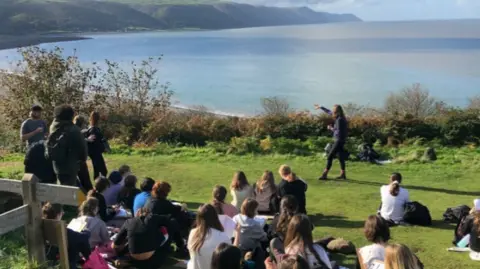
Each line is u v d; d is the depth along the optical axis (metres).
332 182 13.12
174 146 18.48
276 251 5.87
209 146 18.30
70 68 20.98
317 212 10.23
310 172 14.43
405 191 9.38
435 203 11.24
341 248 7.44
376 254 5.43
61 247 5.62
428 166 15.37
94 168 10.69
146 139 18.92
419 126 20.00
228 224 7.04
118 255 6.82
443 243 8.16
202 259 5.79
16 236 7.04
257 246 6.57
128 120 20.31
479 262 7.26
